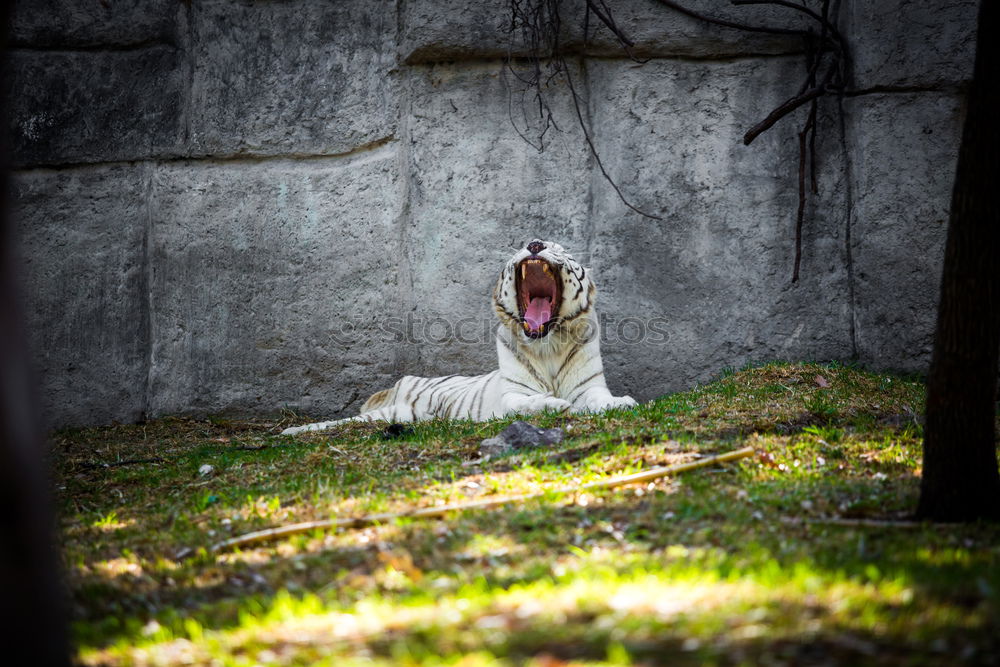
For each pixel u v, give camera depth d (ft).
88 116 63.05
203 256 62.49
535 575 26.16
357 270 61.52
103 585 28.40
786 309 59.11
